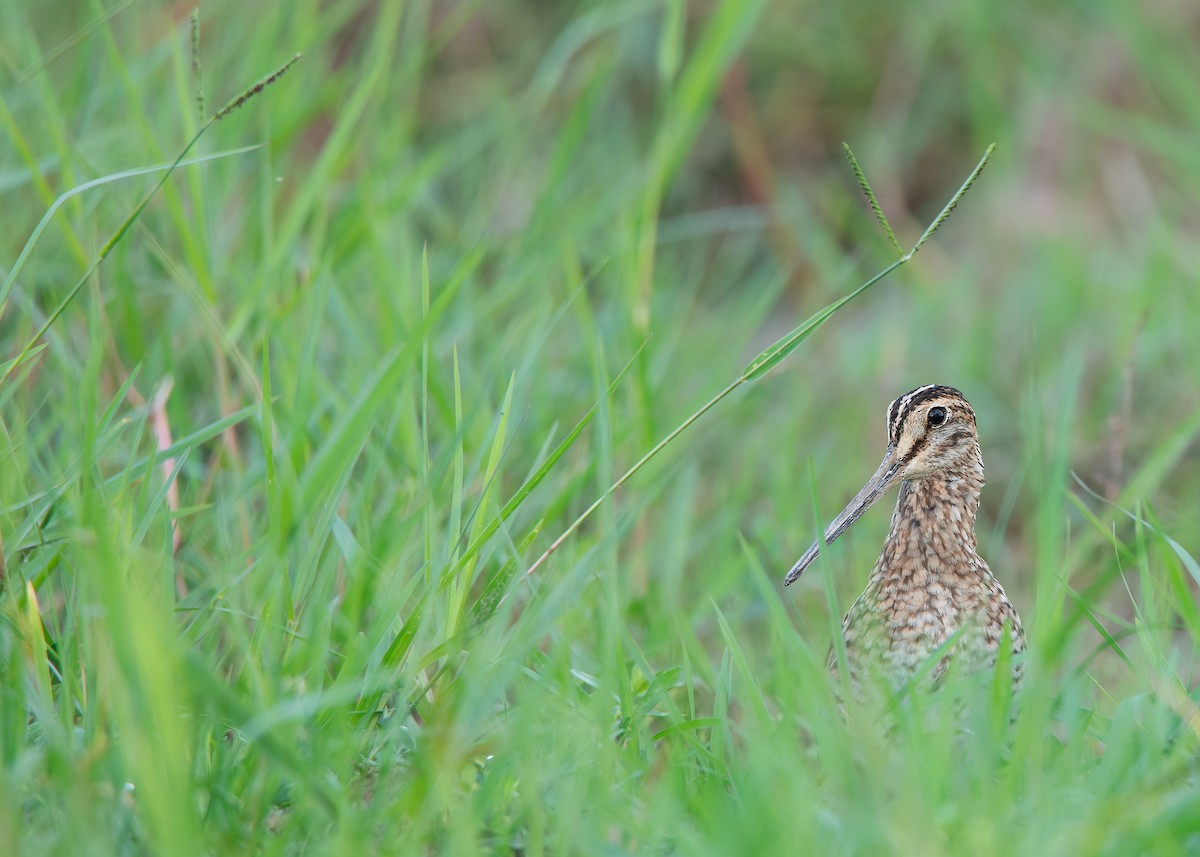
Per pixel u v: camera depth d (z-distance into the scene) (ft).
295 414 30.14
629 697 25.82
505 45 56.44
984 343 49.44
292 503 26.35
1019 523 45.27
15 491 28.43
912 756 22.59
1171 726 25.02
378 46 43.14
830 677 28.71
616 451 34.47
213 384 36.06
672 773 23.09
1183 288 48.39
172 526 27.78
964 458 31.50
